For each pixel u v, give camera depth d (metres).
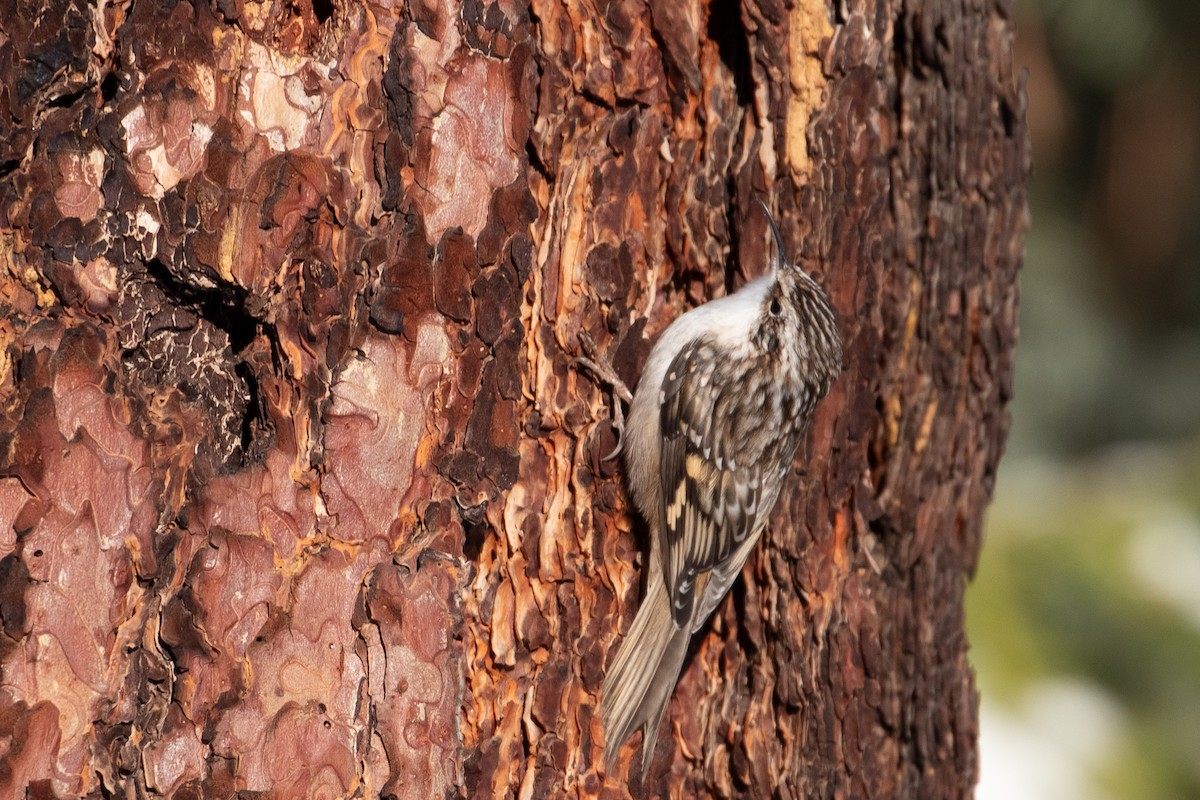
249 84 4.48
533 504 5.35
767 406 5.99
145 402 4.38
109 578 4.27
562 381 5.44
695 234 5.80
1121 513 12.51
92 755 4.25
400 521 4.84
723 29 5.71
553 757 5.41
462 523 5.04
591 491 5.58
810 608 6.05
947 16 6.09
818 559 6.04
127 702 4.30
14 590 4.12
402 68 4.74
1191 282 16.28
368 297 4.71
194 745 4.41
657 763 5.91
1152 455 15.30
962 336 6.50
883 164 6.02
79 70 4.20
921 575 6.44
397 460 4.80
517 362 5.21
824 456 6.00
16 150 4.14
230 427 4.70
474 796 5.14
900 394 6.23
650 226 5.70
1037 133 15.47
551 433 5.43
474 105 4.93
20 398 4.14
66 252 4.24
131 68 4.29
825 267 5.93
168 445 4.39
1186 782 10.18
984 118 6.48
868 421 6.13
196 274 4.46
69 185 4.23
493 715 5.21
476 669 5.15
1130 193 15.75
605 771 5.57
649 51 5.51
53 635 4.18
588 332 5.50
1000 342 6.77
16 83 4.11
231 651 4.46
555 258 5.34
